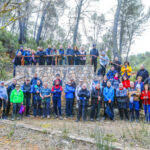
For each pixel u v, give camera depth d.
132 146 3.47
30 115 7.53
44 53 9.55
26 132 4.20
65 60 10.15
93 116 6.74
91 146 3.42
